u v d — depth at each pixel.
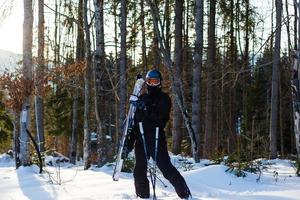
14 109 10.10
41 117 19.03
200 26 13.03
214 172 6.93
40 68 14.34
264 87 31.36
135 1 19.97
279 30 15.80
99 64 11.17
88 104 12.94
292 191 5.90
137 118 5.63
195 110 13.23
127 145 5.82
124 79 17.08
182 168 10.15
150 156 5.70
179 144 18.20
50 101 27.06
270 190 6.18
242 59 23.33
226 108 26.66
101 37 11.23
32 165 9.39
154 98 5.58
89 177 7.48
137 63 26.77
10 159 19.92
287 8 15.38
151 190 6.11
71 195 6.05
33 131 20.44
